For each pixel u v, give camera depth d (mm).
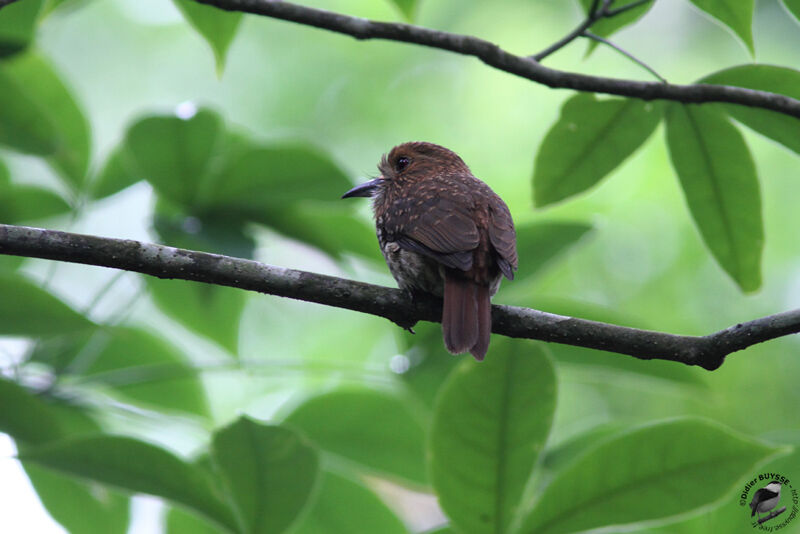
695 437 5422
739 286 7812
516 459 5520
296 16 6910
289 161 7734
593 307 7523
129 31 17266
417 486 7457
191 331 8578
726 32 16891
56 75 8656
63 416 7477
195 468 5797
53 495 7723
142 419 7773
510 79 16516
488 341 6680
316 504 7324
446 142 16391
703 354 6215
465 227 7410
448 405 5551
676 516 5492
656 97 6965
